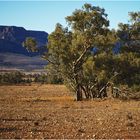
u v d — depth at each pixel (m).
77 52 54.16
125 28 56.38
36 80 147.12
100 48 55.25
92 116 31.94
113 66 53.59
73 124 26.38
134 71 53.78
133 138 20.59
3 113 34.66
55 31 55.53
